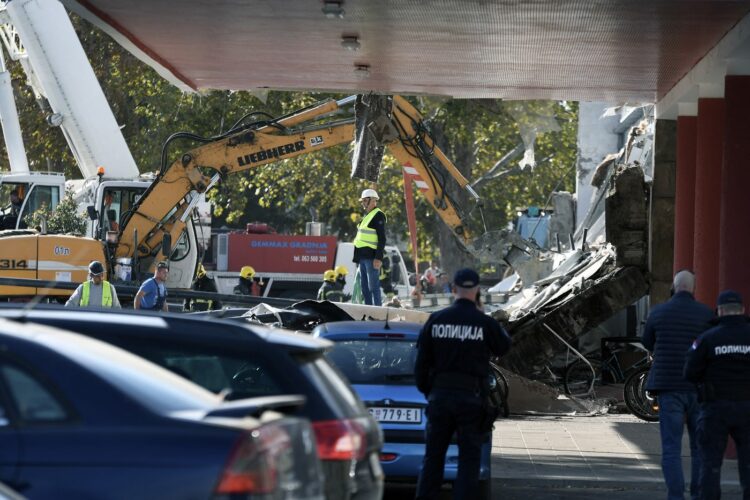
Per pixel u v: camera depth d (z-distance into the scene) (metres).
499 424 57.75
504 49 56.78
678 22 49.16
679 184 65.75
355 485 21.80
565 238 116.25
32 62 90.94
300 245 111.75
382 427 34.00
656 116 71.00
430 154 77.62
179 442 17.66
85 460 17.59
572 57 58.38
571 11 48.12
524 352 66.12
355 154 74.19
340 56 60.09
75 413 17.97
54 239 77.69
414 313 57.78
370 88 70.81
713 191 55.91
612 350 67.88
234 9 49.38
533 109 81.94
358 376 34.84
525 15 49.09
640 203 68.50
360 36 54.59
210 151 85.00
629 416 61.38
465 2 47.00
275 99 148.25
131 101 161.88
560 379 67.62
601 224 93.25
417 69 63.53
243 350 22.02
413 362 35.31
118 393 18.17
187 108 152.38
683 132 65.88
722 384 33.03
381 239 69.44
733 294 33.47
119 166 91.88
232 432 17.73
